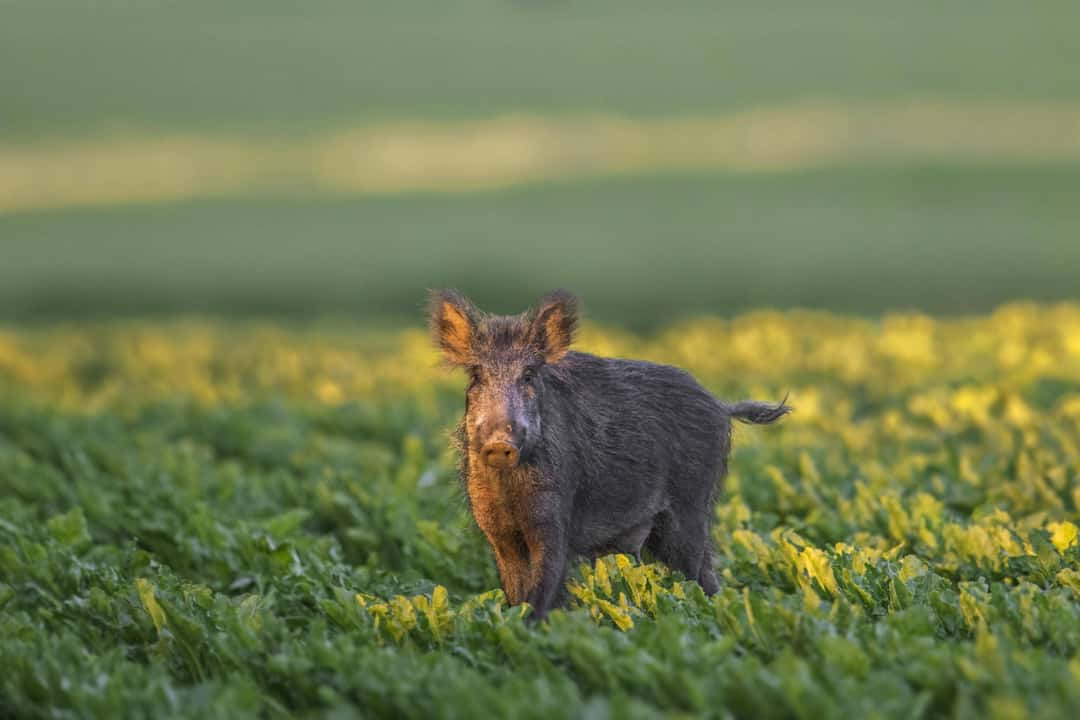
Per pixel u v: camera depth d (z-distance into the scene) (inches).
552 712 411.2
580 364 599.2
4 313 2669.8
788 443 885.8
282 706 470.3
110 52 6505.9
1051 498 707.4
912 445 874.1
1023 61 5767.7
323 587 606.9
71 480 924.0
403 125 5467.5
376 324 2042.3
